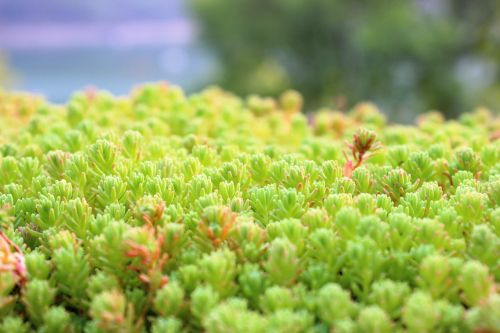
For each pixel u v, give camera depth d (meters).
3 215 0.26
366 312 0.22
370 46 2.49
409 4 2.67
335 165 0.31
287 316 0.22
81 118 0.46
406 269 0.25
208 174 0.31
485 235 0.25
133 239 0.24
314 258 0.25
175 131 0.45
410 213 0.28
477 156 0.33
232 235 0.25
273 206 0.28
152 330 0.24
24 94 0.55
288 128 0.48
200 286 0.24
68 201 0.29
